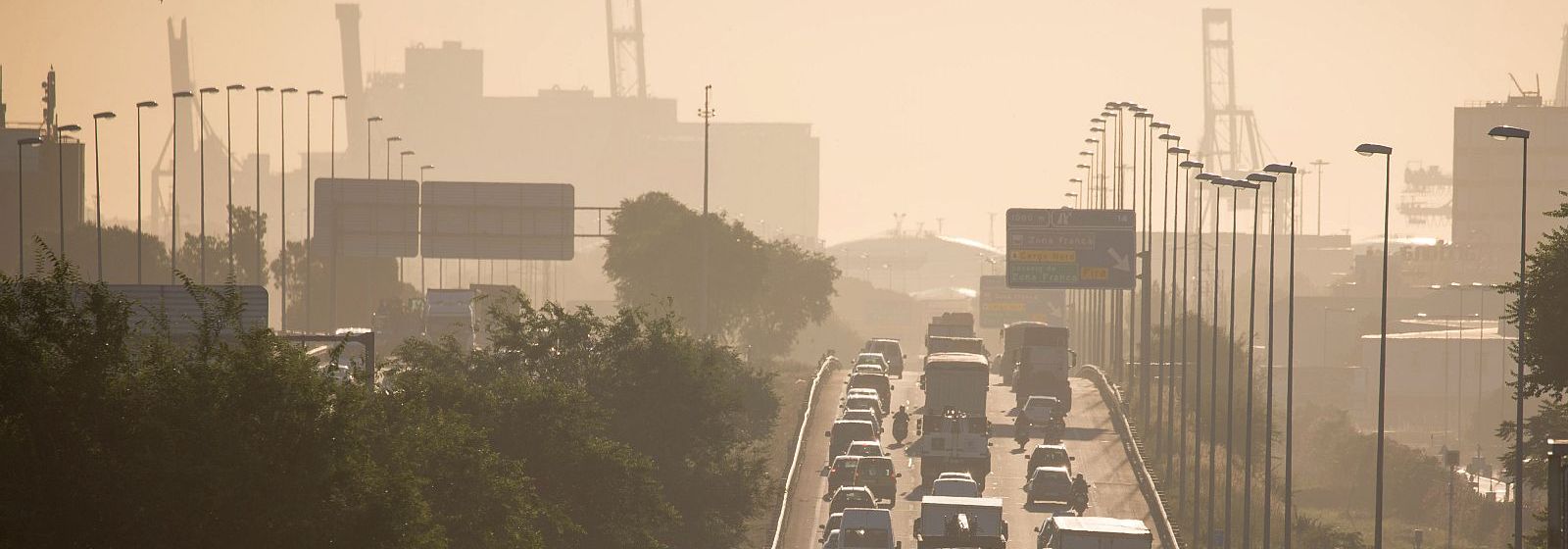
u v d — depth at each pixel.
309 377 127.62
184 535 117.38
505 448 193.12
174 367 126.94
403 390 177.38
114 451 118.31
